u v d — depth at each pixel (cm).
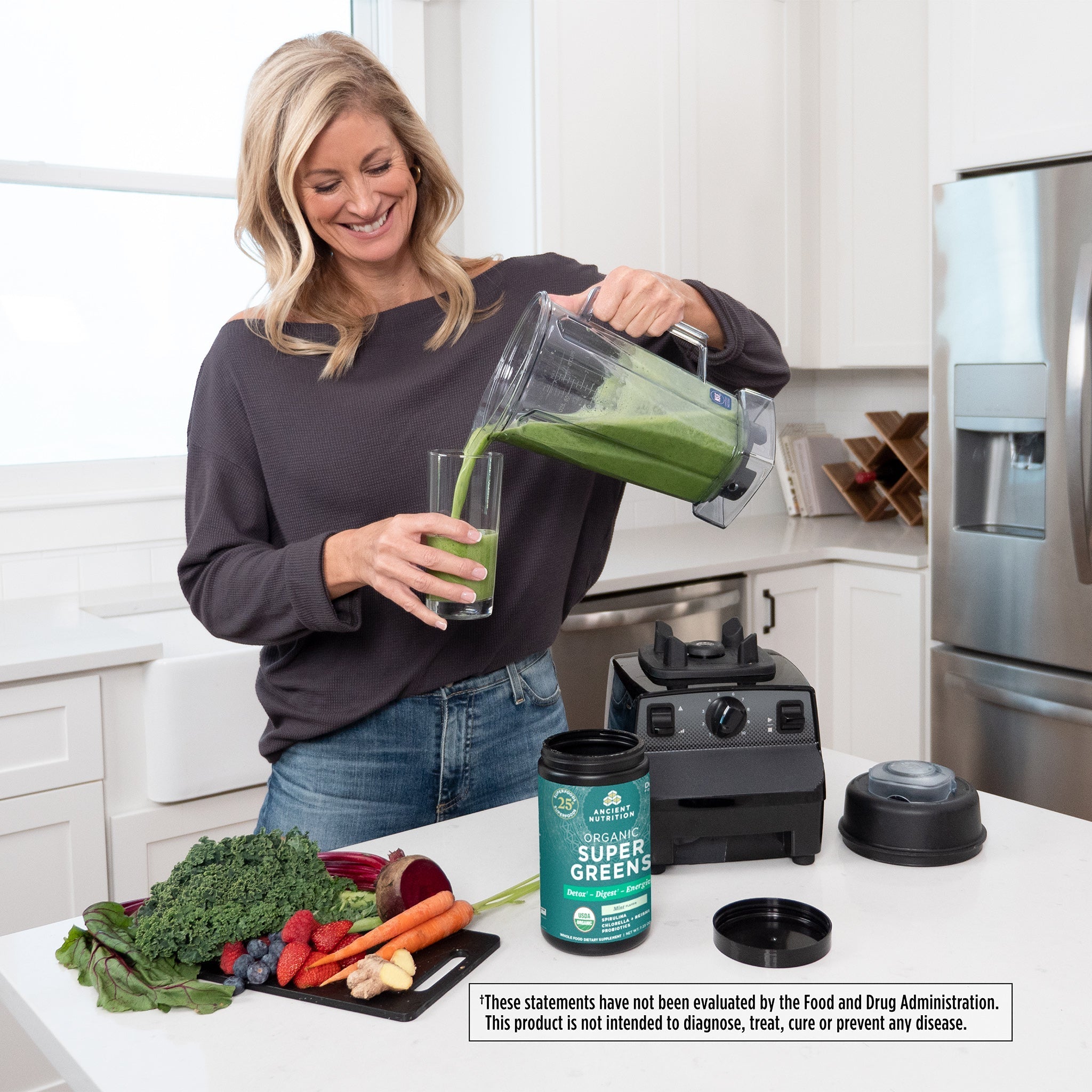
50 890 184
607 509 143
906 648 273
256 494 130
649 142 279
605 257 274
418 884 83
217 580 120
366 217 121
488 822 109
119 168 243
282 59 120
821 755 99
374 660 126
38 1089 177
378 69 123
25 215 234
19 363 238
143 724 192
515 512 130
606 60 268
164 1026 73
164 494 249
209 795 197
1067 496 228
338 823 129
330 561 108
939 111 251
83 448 248
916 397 339
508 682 132
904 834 97
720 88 292
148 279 252
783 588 277
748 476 110
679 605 252
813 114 316
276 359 129
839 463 343
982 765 255
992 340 239
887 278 306
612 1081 66
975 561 249
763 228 307
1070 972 77
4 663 174
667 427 103
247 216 128
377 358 129
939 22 248
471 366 130
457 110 287
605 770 79
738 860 99
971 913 87
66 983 80
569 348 98
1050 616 236
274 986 77
